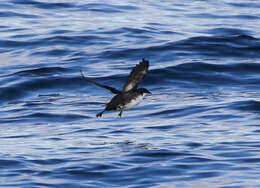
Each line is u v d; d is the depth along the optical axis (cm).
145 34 3294
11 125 2052
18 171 1455
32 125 2039
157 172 1426
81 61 2845
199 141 1708
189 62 2756
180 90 2467
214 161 1502
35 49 3067
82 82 2570
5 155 1606
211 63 2745
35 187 1330
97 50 3009
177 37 3219
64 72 2688
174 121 1992
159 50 2964
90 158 1557
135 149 1639
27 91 2503
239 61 2795
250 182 1341
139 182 1362
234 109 2097
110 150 1638
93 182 1370
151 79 2581
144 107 2214
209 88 2491
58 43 3142
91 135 1848
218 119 1984
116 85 2531
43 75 2647
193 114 2073
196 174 1406
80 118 2109
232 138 1730
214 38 3127
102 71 2692
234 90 2444
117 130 1903
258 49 2984
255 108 2098
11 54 3011
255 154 1554
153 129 1894
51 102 2348
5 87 2516
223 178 1375
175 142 1708
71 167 1480
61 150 1658
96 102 2336
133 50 2977
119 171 1443
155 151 1606
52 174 1427
